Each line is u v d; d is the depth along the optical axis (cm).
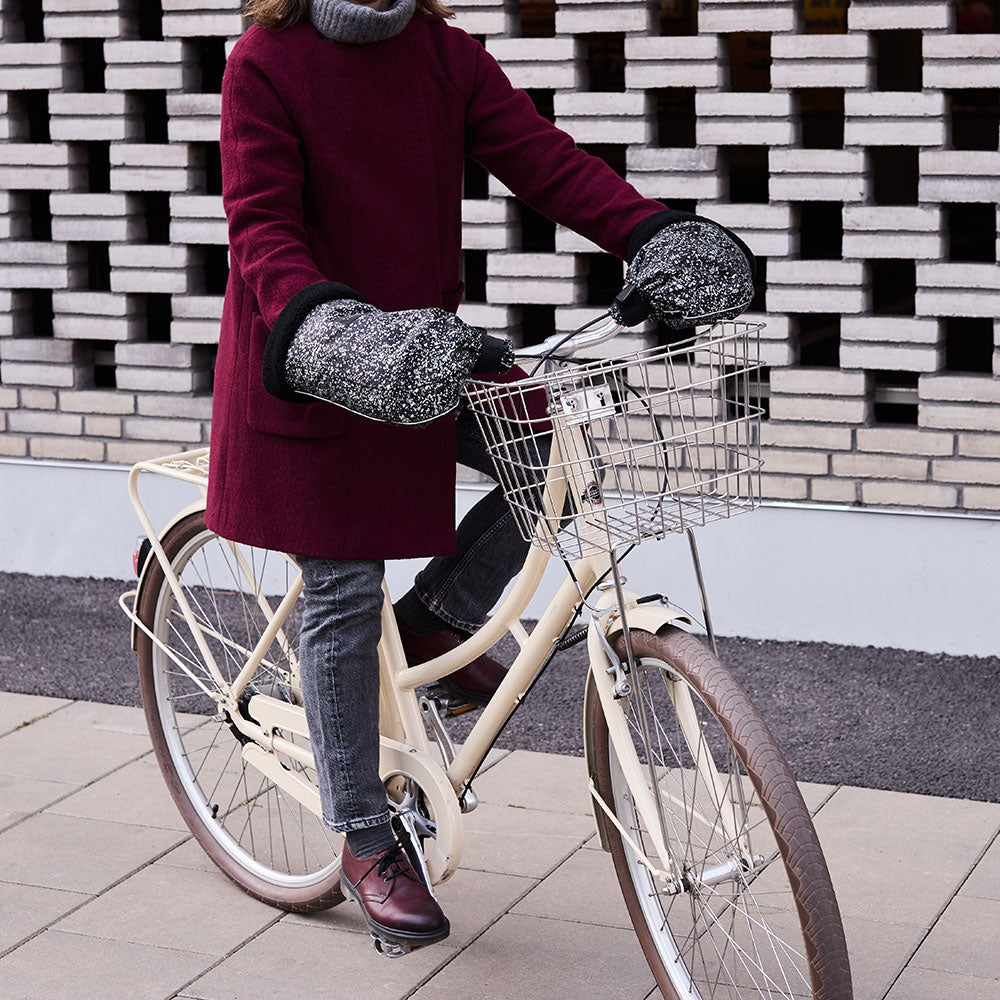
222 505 254
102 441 520
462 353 203
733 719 213
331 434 243
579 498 227
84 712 404
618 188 248
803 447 441
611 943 282
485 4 452
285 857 312
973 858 310
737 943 262
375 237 242
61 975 274
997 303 416
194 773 325
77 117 500
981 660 427
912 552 432
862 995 260
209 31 477
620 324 225
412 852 258
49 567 530
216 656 347
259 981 272
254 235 228
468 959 278
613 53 639
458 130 251
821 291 434
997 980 264
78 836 331
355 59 238
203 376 516
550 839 325
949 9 407
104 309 511
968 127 715
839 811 334
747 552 448
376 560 252
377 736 257
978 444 423
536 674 254
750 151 698
